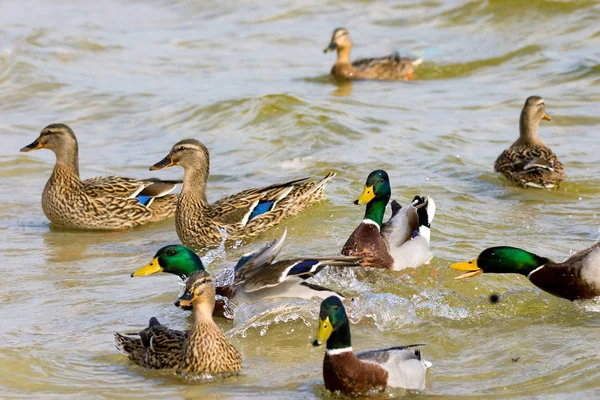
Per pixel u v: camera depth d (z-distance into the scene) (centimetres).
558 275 1246
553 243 1467
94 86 2536
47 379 1050
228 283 1242
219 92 2444
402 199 1700
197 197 1597
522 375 1039
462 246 1464
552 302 1265
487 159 1934
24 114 2367
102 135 2206
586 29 2794
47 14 3378
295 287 1216
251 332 1193
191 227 1583
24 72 2619
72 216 1670
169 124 2239
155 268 1271
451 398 989
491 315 1223
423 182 1788
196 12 3375
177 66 2750
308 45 2991
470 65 2688
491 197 1723
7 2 3569
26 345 1138
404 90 2511
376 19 3162
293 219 1645
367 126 2139
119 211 1691
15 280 1381
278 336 1181
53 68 2702
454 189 1752
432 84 2572
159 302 1280
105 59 2817
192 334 1062
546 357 1080
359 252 1363
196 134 2167
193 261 1273
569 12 2908
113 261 1479
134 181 1742
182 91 2473
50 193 1673
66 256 1511
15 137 2183
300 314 1220
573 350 1093
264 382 1045
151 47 2955
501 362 1076
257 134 2117
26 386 1032
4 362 1086
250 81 2591
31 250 1546
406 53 2800
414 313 1227
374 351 1031
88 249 1558
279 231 1599
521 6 2966
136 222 1711
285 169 1909
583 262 1234
